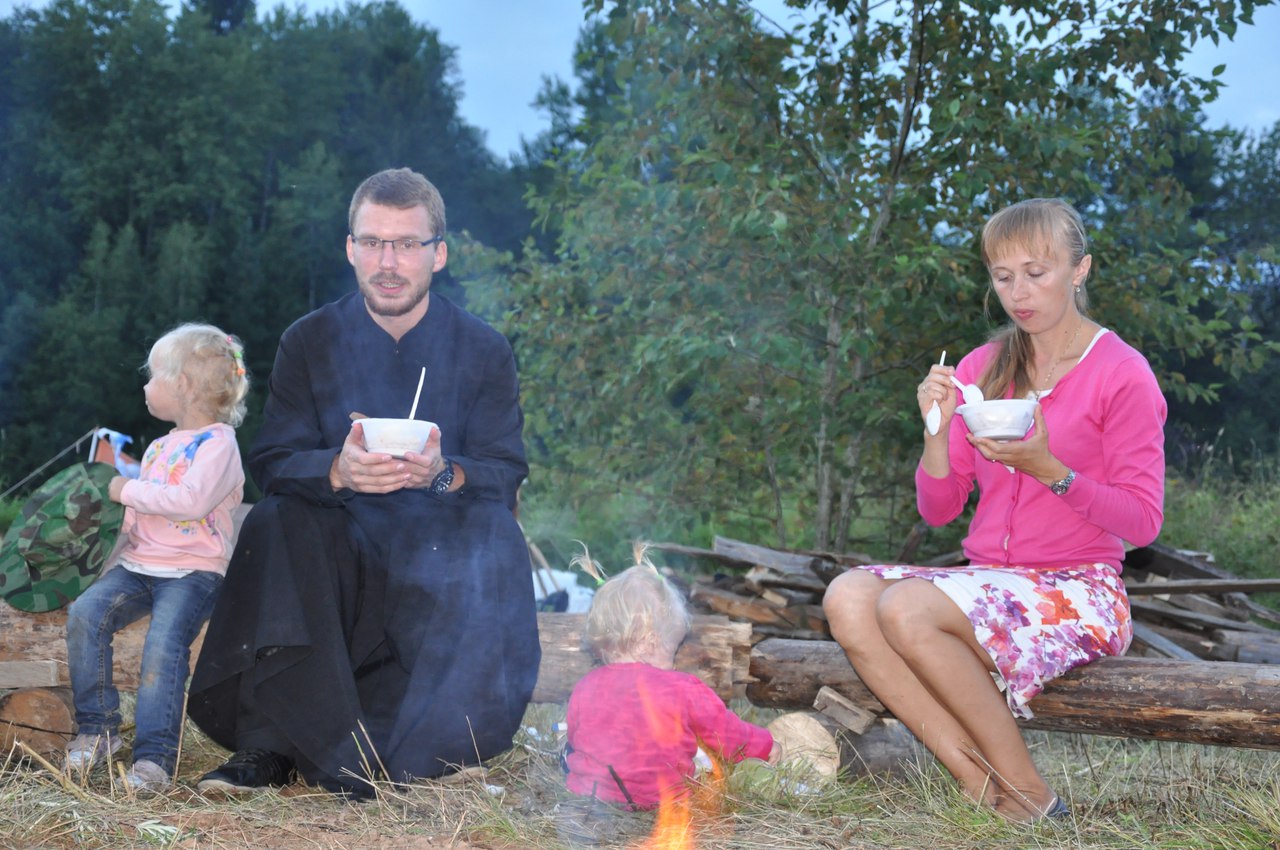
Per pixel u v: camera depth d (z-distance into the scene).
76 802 3.20
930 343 7.05
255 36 51.78
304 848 2.96
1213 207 26.28
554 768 3.81
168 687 3.56
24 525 3.56
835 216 6.13
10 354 33.53
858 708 3.96
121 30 42.72
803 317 6.18
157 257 39.59
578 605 6.70
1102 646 3.39
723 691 4.08
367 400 3.86
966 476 3.72
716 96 6.69
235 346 3.94
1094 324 3.57
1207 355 19.58
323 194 42.59
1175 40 6.46
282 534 3.46
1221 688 3.26
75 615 3.63
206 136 41.47
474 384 3.92
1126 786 3.88
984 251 3.54
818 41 6.91
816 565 5.13
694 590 4.99
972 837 3.13
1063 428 3.46
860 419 6.47
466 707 3.46
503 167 49.66
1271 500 8.91
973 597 3.32
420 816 3.22
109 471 3.66
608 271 7.05
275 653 3.38
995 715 3.28
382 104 49.72
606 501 7.65
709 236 6.70
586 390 7.31
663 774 3.36
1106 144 6.98
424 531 3.66
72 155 41.84
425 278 3.82
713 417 7.18
